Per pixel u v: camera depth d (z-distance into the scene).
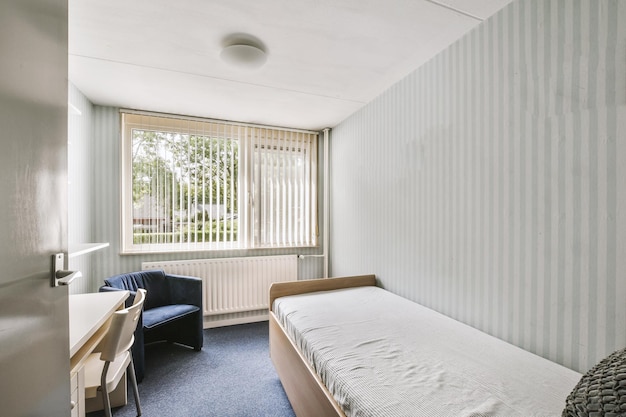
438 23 1.64
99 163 2.75
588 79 1.19
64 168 0.88
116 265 2.80
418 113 2.12
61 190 0.86
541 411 0.94
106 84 2.35
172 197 3.00
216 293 3.09
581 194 1.22
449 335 1.54
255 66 1.95
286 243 3.48
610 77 1.13
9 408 0.64
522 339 1.43
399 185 2.33
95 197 2.73
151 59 1.99
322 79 2.30
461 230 1.77
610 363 0.64
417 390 1.05
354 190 3.03
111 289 2.13
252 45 1.82
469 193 1.72
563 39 1.27
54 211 0.83
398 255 2.34
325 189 3.57
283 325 1.99
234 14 1.55
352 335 1.55
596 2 1.17
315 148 3.66
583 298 1.21
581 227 1.22
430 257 2.01
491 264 1.59
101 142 2.76
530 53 1.40
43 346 0.78
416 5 1.49
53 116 0.82
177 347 2.68
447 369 1.20
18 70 0.66
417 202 2.13
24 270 0.69
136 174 2.89
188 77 2.24
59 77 0.85
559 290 1.29
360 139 2.91
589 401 0.59
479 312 1.65
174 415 1.77
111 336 1.38
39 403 0.76
